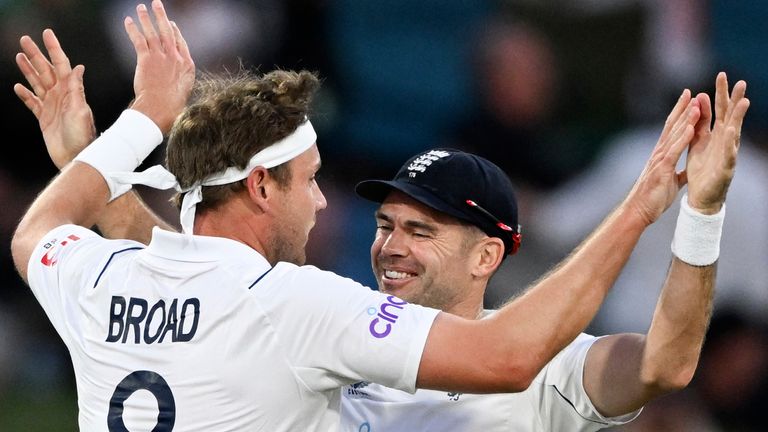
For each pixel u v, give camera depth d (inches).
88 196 579.2
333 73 1455.5
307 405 495.8
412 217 601.9
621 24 1478.8
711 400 1238.9
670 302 526.6
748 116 1565.0
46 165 1363.2
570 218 1325.0
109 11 1358.3
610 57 1469.0
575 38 1475.1
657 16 1507.1
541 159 1413.6
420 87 1523.1
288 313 489.7
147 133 591.2
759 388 1237.1
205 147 510.3
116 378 504.4
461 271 604.4
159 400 495.5
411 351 478.0
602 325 1246.3
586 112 1459.2
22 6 1344.7
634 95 1470.2
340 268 1332.4
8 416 1236.5
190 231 510.9
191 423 492.4
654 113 1471.5
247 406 490.9
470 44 1517.0
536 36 1475.1
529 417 577.6
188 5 1373.0
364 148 1478.8
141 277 513.3
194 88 608.4
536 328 478.0
